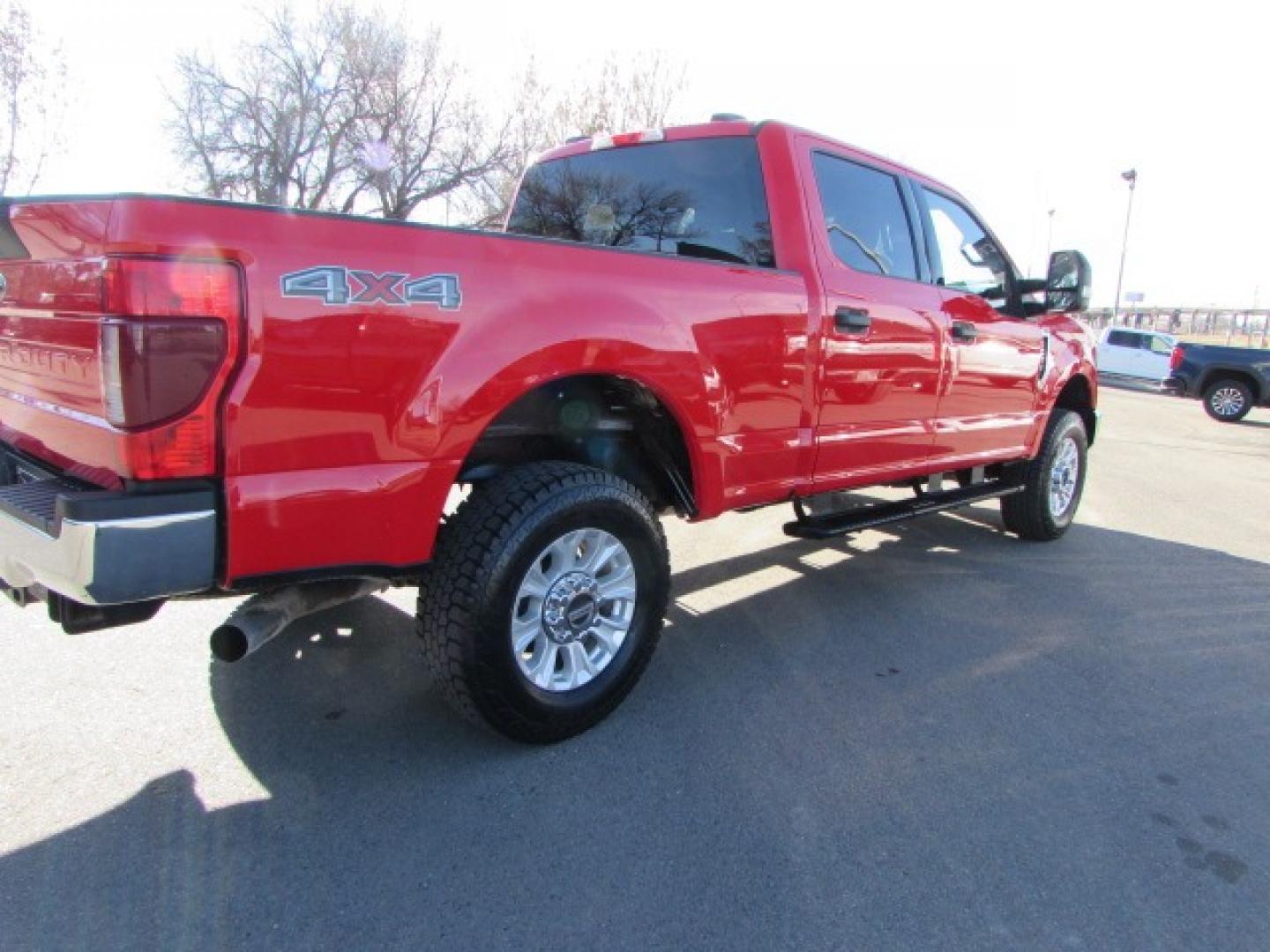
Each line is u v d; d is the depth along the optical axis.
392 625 3.95
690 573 5.09
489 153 26.45
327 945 2.02
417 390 2.38
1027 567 5.48
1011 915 2.23
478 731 3.04
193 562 2.10
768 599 4.64
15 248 2.46
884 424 4.17
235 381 2.08
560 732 2.94
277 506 2.19
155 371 1.98
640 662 3.18
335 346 2.22
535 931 2.10
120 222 1.93
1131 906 2.28
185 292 1.99
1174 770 2.99
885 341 4.02
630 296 2.89
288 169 24.44
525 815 2.56
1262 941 2.16
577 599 2.96
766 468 3.56
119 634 3.70
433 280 2.39
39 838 2.36
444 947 2.03
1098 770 2.97
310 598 2.60
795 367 3.55
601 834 2.48
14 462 2.77
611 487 2.96
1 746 2.81
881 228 4.23
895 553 5.69
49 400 2.46
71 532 1.97
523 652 2.84
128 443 2.00
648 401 3.20
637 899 2.22
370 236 2.27
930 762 2.97
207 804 2.55
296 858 2.32
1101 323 50.41
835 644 4.02
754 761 2.92
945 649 4.02
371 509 2.35
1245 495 8.74
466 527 2.68
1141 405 20.39
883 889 2.30
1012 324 5.13
